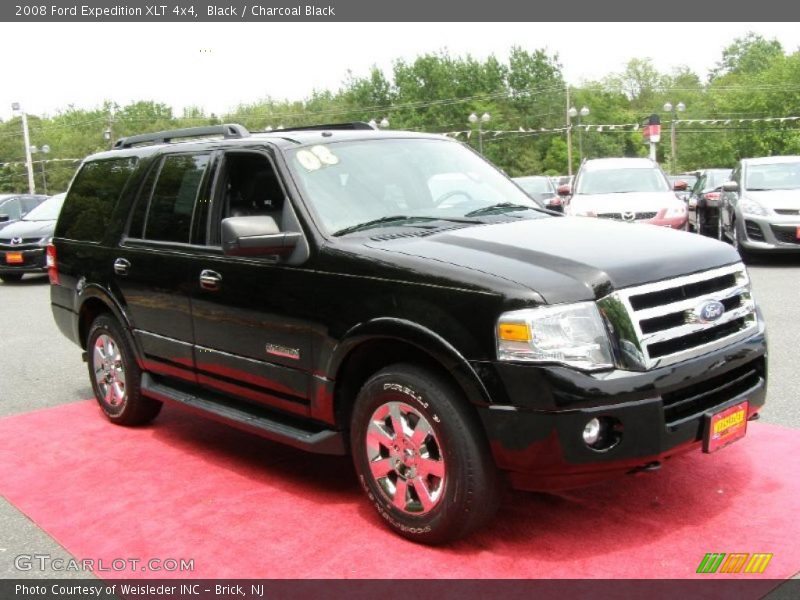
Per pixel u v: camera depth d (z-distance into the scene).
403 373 3.90
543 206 5.24
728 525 3.99
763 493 4.31
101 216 6.10
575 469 3.54
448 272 3.78
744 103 65.50
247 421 4.80
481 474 3.70
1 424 6.39
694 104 80.81
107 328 6.02
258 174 4.84
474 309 3.65
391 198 4.74
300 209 4.48
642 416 3.55
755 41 100.25
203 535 4.24
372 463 4.10
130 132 86.38
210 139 5.48
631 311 3.62
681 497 4.32
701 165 73.38
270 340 4.57
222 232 4.36
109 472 5.23
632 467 3.63
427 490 3.88
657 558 3.71
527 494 4.47
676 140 77.38
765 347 4.16
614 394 3.50
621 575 3.59
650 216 13.20
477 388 3.61
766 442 5.03
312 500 4.62
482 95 82.44
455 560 3.80
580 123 81.56
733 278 4.14
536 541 3.94
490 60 83.69
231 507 4.57
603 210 13.30
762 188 13.79
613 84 94.06
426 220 4.62
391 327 3.89
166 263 5.28
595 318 3.59
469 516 3.75
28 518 4.59
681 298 3.83
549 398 3.47
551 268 3.71
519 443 3.55
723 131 67.94
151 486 4.95
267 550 4.03
